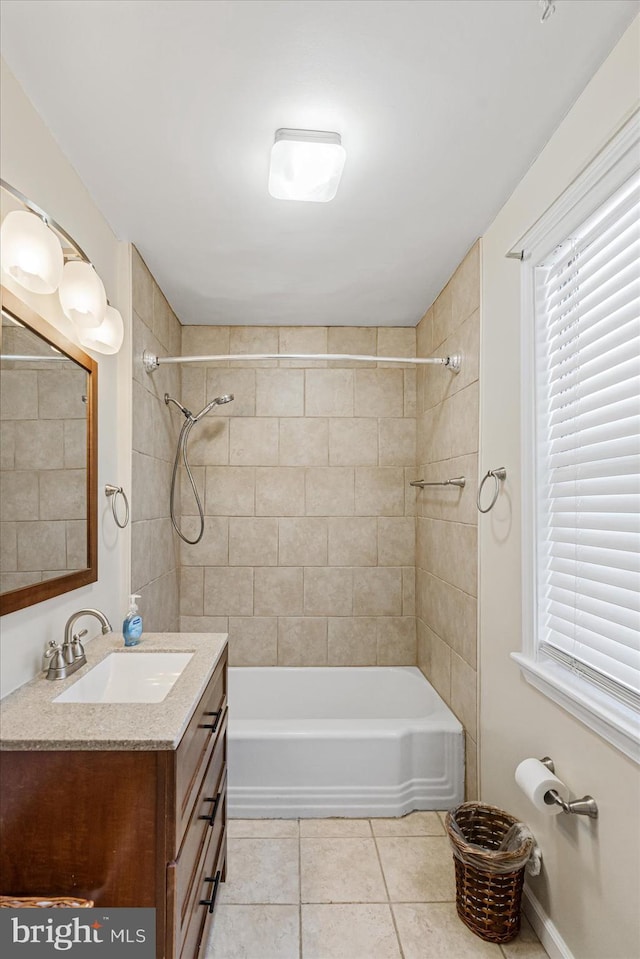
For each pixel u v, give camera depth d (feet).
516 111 4.89
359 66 4.36
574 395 5.01
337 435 10.90
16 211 4.13
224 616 10.75
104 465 6.63
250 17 3.90
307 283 8.82
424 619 10.21
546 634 5.52
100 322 5.41
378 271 8.36
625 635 4.29
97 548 6.25
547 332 5.58
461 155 5.51
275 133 5.15
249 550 10.80
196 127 5.08
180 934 3.74
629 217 4.21
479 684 7.27
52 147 5.22
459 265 8.14
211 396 10.82
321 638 10.81
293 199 5.73
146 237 7.25
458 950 5.40
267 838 7.24
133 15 3.88
